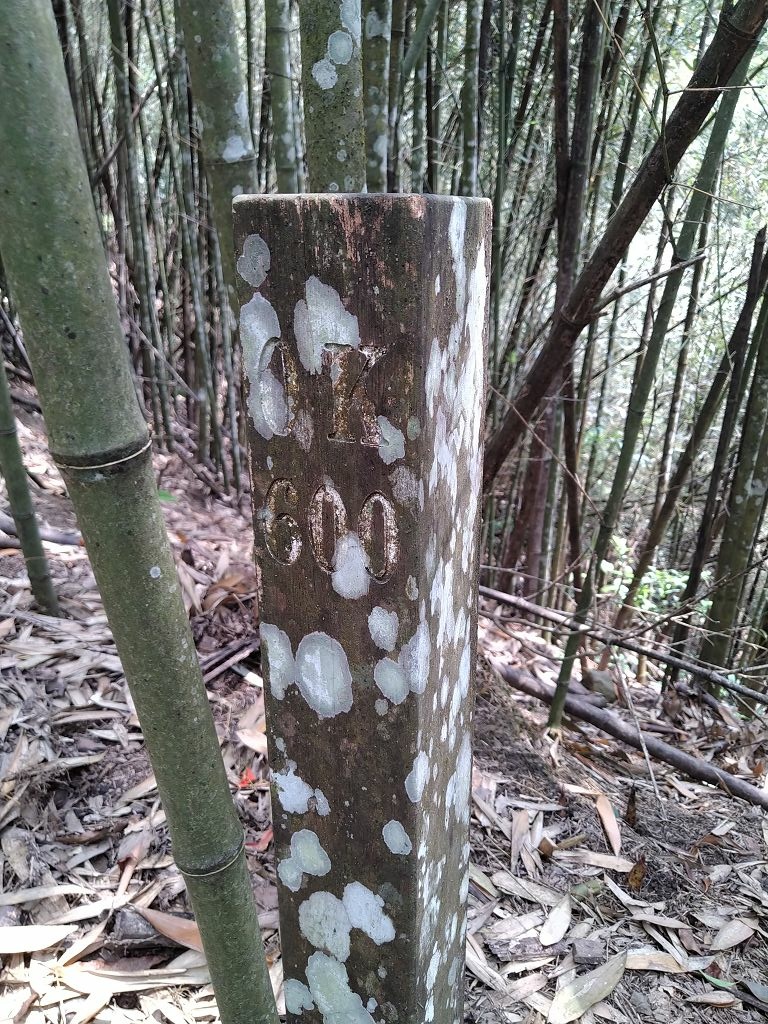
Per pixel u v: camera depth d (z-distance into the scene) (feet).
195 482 11.89
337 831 3.51
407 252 2.54
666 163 5.16
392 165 6.91
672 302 6.26
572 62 8.98
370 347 2.70
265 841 5.66
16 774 5.33
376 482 2.85
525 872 5.88
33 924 4.76
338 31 4.33
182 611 2.70
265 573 3.23
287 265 2.75
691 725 8.28
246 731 6.35
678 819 6.68
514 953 5.21
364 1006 3.79
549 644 9.75
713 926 5.58
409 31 8.50
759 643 9.61
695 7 9.46
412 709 3.10
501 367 10.14
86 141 12.05
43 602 7.13
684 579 10.97
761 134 9.84
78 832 5.33
